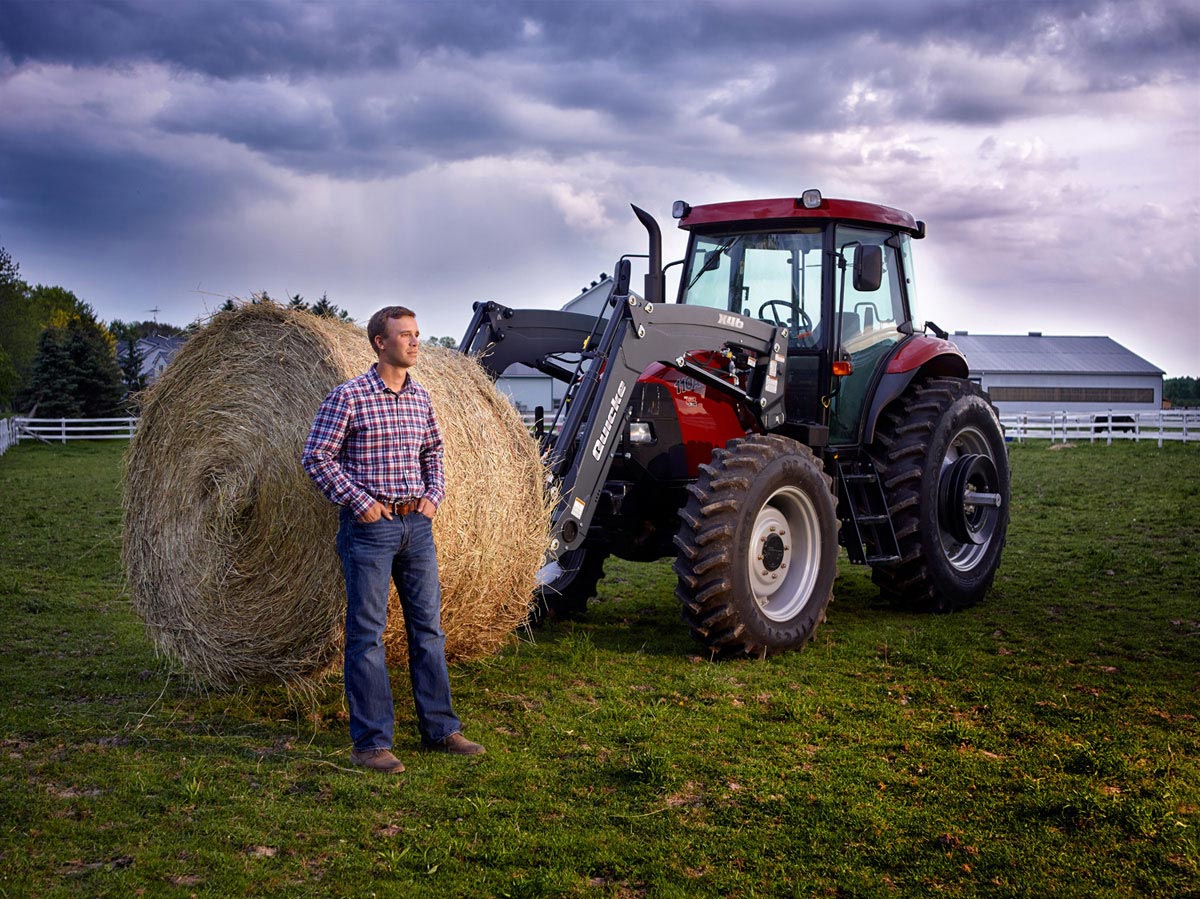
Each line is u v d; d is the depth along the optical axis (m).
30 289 67.62
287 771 3.50
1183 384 103.88
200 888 2.66
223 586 3.94
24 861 2.77
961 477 6.13
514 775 3.48
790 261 6.09
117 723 3.98
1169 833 3.00
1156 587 6.86
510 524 4.27
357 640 3.59
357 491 3.49
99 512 11.49
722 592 4.85
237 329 4.07
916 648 5.19
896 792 3.33
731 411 5.84
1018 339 44.12
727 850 2.91
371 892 2.65
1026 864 2.82
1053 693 4.41
